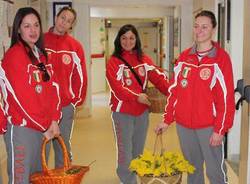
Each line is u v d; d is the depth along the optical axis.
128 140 3.40
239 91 2.47
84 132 6.30
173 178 2.38
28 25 2.57
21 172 2.60
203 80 2.58
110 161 4.64
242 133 2.51
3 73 2.52
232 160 4.59
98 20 11.55
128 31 3.31
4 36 4.57
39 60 2.67
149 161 2.46
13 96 2.51
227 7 4.59
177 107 2.73
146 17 9.11
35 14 2.63
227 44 4.62
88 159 4.74
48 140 2.64
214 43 2.63
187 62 2.67
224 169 2.72
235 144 4.59
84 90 3.47
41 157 2.63
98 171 4.27
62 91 3.27
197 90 2.61
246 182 2.43
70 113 3.39
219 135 2.57
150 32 14.75
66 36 3.38
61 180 2.40
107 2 7.41
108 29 13.54
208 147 2.65
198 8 6.54
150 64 3.44
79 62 3.41
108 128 6.61
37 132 2.62
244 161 2.47
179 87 2.71
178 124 2.75
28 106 2.51
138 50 3.39
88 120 7.36
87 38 7.42
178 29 7.82
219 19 4.89
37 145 2.66
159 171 2.36
